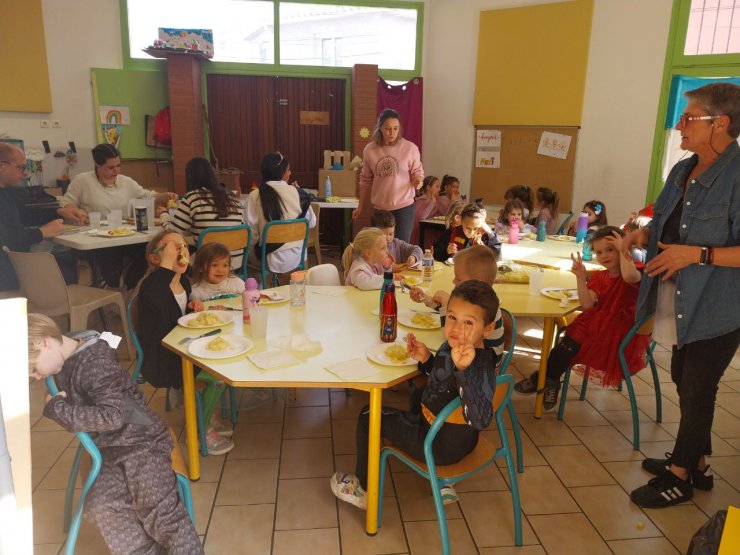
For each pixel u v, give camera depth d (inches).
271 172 153.6
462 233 143.4
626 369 96.3
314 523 77.4
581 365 111.0
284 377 66.2
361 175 164.4
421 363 70.4
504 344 82.4
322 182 242.4
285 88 257.8
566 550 73.5
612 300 99.9
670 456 90.3
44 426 101.9
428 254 117.6
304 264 159.8
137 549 61.2
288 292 102.5
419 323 84.4
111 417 57.1
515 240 158.1
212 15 244.7
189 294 96.9
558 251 147.0
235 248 135.0
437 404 66.3
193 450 84.4
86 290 128.5
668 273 74.7
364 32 252.5
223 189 136.3
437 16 248.1
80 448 72.5
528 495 85.0
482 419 60.9
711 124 70.7
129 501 60.9
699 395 78.9
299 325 85.0
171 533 60.2
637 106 212.1
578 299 101.7
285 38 252.2
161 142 243.9
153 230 139.3
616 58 213.6
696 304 75.2
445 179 224.7
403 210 161.0
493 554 72.5
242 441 98.0
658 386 106.6
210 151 259.0
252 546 72.7
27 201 143.3
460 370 61.5
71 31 230.4
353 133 250.4
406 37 254.4
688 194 74.7
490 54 237.8
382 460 73.9
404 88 254.4
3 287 122.7
